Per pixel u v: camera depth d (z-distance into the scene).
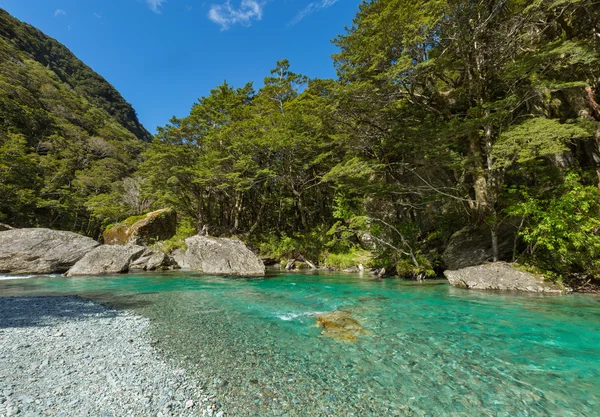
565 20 15.95
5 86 61.44
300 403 4.22
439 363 5.54
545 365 5.40
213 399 4.31
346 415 3.94
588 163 15.73
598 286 11.70
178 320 8.52
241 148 27.95
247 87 38.41
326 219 31.73
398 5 14.04
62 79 113.44
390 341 6.70
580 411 4.00
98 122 89.81
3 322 8.20
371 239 23.22
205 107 34.62
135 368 5.34
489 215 14.96
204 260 20.62
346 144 20.81
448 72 17.80
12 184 41.16
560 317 8.33
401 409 4.08
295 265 23.47
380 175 23.45
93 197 44.91
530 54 13.73
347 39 18.23
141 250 21.69
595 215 11.16
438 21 13.18
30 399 4.19
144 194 38.25
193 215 37.50
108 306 10.32
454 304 10.07
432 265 17.20
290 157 26.78
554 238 11.38
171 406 4.11
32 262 19.34
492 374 5.09
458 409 4.07
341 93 16.19
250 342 6.72
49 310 9.69
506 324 7.78
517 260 13.41
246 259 19.59
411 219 22.56
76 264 19.36
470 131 14.34
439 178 21.22
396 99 18.00
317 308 9.93
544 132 11.12
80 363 5.52
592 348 6.14
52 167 51.41
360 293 12.38
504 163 12.60
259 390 4.58
